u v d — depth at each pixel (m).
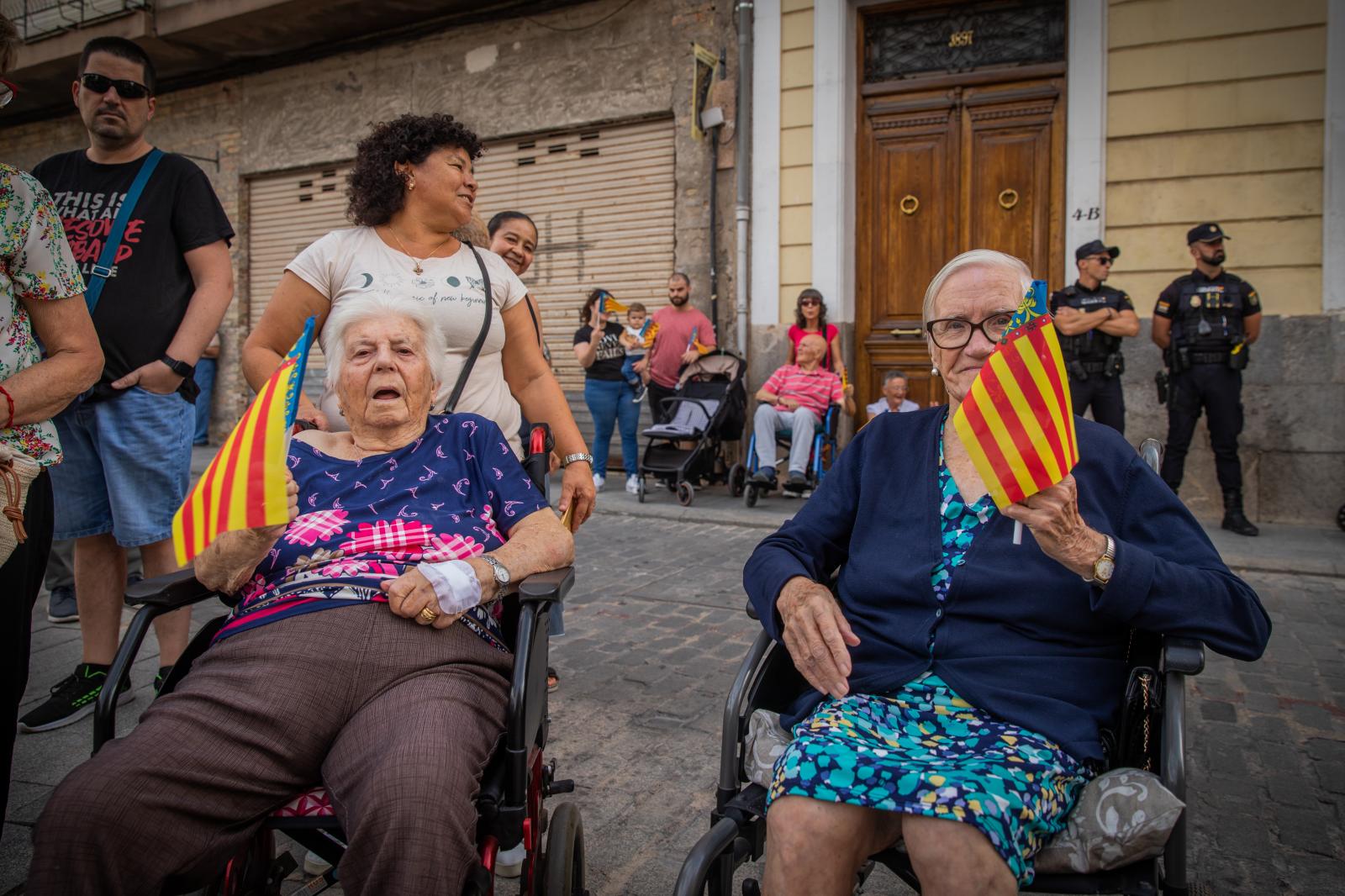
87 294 3.32
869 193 8.63
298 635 1.90
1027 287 2.07
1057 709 1.82
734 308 9.04
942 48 8.30
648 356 8.71
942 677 1.92
